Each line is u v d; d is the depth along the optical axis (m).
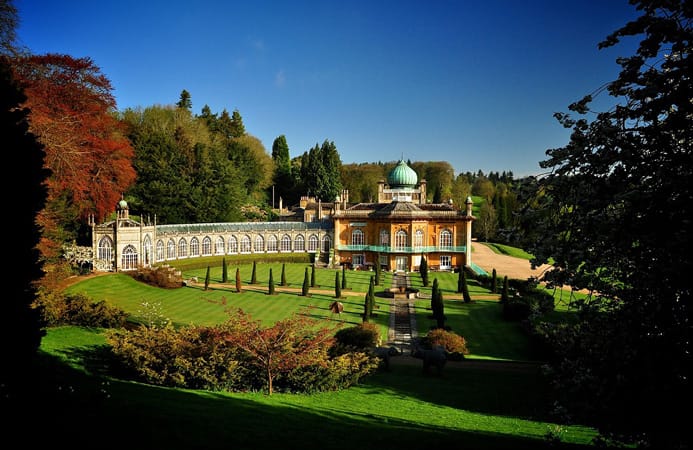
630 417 13.27
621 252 13.93
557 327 16.58
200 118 166.12
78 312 43.16
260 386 31.58
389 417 24.95
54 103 67.25
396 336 55.34
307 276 73.94
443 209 110.25
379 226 108.00
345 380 33.62
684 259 11.87
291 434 18.25
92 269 81.06
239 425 18.92
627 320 13.66
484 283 84.44
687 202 11.87
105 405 20.05
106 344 37.81
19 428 15.48
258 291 76.19
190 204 115.19
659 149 12.93
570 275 14.57
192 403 23.41
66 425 16.41
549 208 14.99
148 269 77.88
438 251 105.38
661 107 12.25
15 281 21.00
